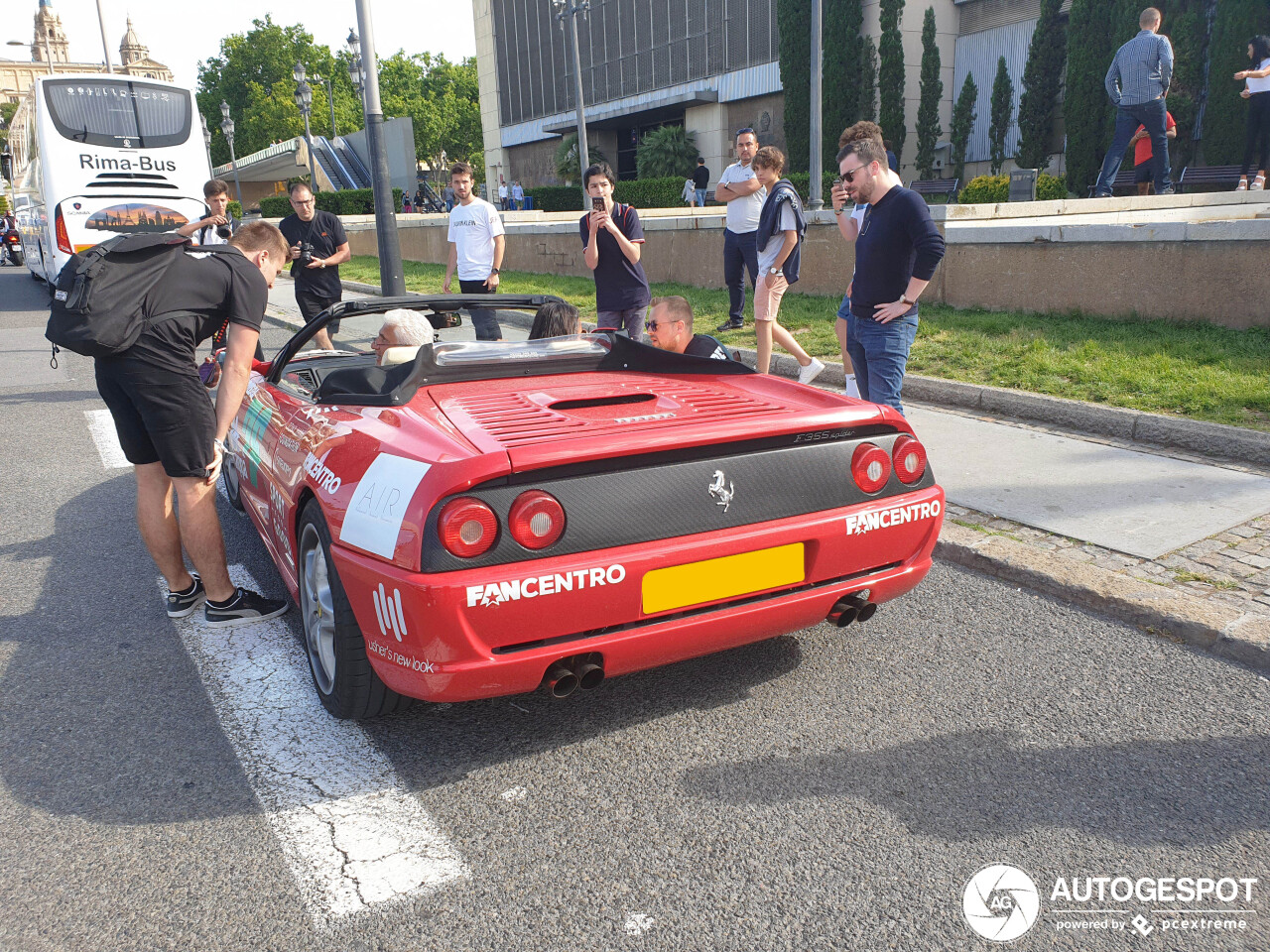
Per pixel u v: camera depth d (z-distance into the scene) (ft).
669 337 13.99
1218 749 8.68
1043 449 17.58
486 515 7.52
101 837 7.90
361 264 74.49
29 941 6.72
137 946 6.66
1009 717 9.36
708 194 101.24
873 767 8.61
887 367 15.16
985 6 91.66
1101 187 38.96
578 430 8.57
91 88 49.98
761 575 8.60
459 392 10.43
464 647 7.55
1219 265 23.25
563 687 8.09
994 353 23.49
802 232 22.06
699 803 8.16
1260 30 61.93
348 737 9.44
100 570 14.38
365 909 6.97
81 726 9.73
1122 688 9.82
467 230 26.58
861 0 90.63
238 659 11.25
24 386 30.76
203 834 7.92
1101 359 21.63
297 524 10.06
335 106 238.07
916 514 9.34
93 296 10.18
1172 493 14.88
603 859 7.47
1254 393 18.06
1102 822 7.72
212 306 10.99
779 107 109.09
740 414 9.38
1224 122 64.03
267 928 6.80
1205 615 10.72
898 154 90.79
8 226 103.81
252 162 176.04
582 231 22.66
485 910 6.93
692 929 6.67
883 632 11.37
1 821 8.14
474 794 8.41
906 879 7.14
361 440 9.02
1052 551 12.89
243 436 13.58
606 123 135.44
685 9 117.08
